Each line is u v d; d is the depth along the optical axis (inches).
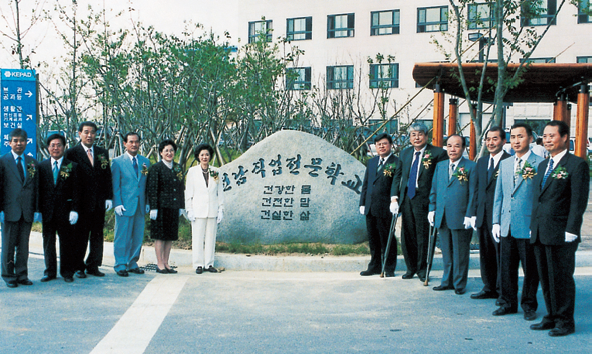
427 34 1020.5
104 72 390.9
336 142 513.7
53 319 186.1
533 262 187.9
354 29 1072.2
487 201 213.0
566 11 932.0
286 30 1118.4
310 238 315.3
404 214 252.1
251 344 163.6
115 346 161.0
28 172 231.5
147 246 301.6
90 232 255.1
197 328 178.9
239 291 229.0
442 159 247.8
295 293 225.8
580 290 226.1
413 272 253.8
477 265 276.1
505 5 316.8
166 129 397.4
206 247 269.1
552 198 173.2
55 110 401.4
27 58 383.6
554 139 174.9
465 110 994.7
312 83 1013.8
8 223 229.0
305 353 156.0
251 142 554.3
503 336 170.4
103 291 225.3
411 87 1026.7
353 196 319.9
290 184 319.9
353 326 181.3
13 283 229.1
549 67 349.1
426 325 182.1
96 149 252.2
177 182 266.7
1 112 357.4
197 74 410.6
